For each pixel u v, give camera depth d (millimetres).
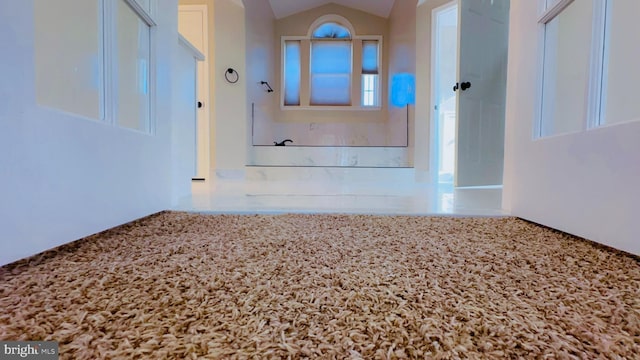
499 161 3150
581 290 574
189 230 1033
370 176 4117
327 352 392
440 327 446
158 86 1329
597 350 398
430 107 3820
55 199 750
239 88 4059
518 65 1301
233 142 4082
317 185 3389
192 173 2195
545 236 983
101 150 936
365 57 5504
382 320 465
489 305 513
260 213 1374
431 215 1351
